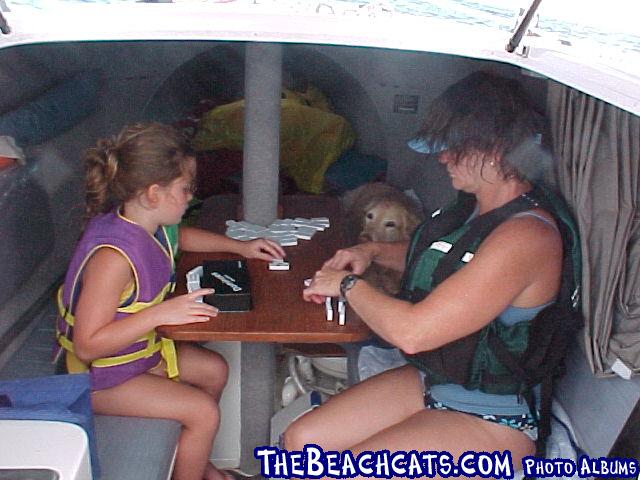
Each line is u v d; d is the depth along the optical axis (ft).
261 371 6.50
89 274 5.16
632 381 4.83
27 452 3.44
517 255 4.61
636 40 4.89
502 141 4.71
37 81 6.90
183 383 5.90
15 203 6.00
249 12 4.86
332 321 5.08
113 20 4.62
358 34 4.63
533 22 4.47
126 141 5.29
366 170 9.32
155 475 4.87
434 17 4.99
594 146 4.80
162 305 5.03
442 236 5.18
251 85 6.15
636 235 4.88
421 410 5.36
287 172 9.36
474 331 4.75
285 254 6.11
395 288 5.87
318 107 9.77
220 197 7.52
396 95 9.33
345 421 5.43
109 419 5.40
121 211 5.44
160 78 8.79
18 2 4.80
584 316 5.02
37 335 6.38
